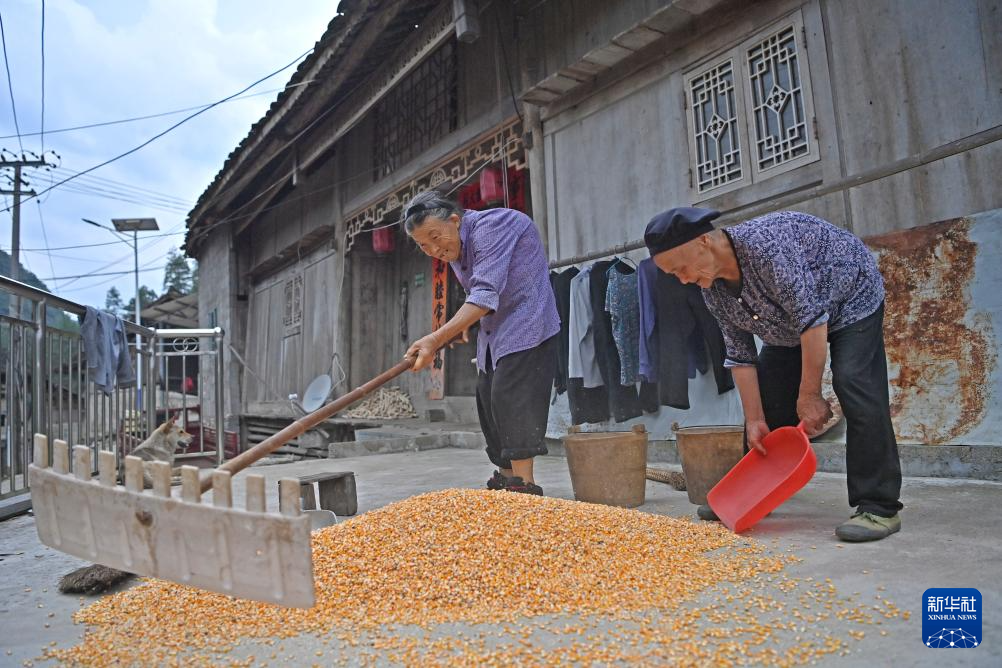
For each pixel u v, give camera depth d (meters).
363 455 7.04
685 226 2.31
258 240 15.70
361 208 11.05
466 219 3.10
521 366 2.97
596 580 1.84
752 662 1.35
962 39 3.76
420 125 9.59
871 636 1.44
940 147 3.61
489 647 1.49
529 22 7.15
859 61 4.22
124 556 1.64
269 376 14.71
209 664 1.47
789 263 2.27
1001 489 3.05
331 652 1.51
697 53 5.26
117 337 5.79
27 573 2.40
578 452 3.01
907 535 2.24
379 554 2.01
